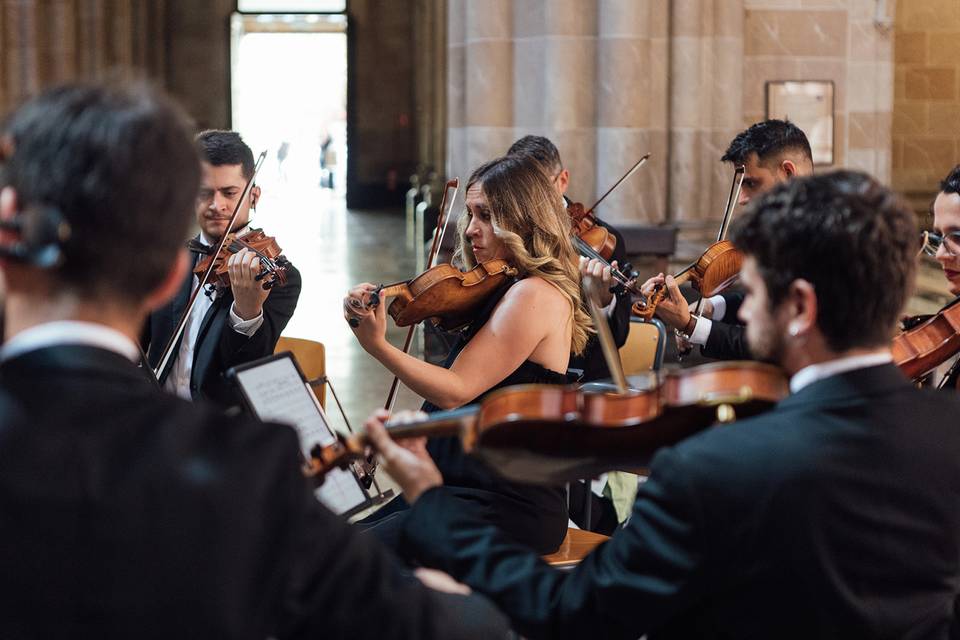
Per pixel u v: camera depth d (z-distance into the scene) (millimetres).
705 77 8766
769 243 1671
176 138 1343
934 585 1691
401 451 1986
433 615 1445
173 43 20375
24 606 1207
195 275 3674
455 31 8836
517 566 1847
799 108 9203
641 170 8305
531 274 3225
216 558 1246
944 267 2867
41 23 12781
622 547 1709
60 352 1296
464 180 8852
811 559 1604
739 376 1814
